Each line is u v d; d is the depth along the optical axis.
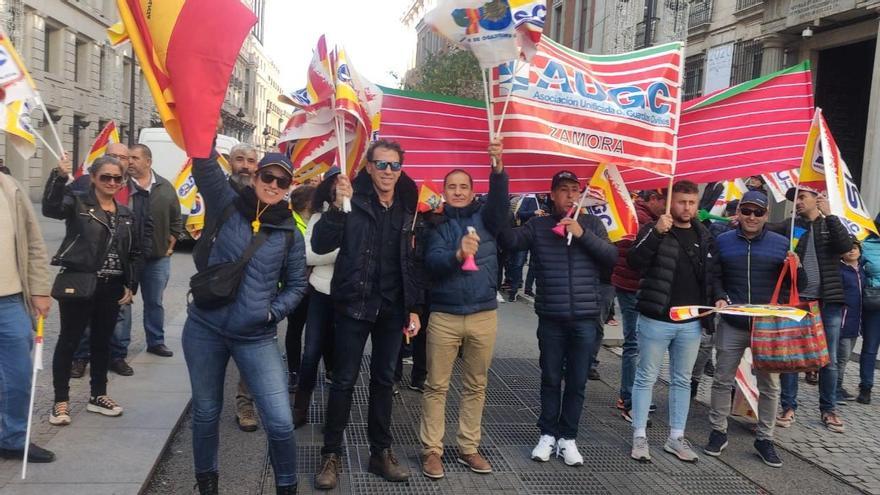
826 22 14.07
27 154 4.18
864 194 12.73
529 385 6.50
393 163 3.94
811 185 5.24
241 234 3.41
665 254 4.74
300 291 3.57
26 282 3.84
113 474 3.86
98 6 32.12
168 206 6.29
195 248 3.54
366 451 4.65
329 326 5.07
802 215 5.75
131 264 4.84
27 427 3.77
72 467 3.92
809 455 5.03
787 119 5.55
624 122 4.97
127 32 3.35
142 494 3.81
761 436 4.86
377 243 4.02
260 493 3.97
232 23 3.39
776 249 4.95
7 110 4.04
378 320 4.11
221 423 5.07
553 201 4.68
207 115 3.35
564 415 4.65
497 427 5.32
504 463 4.60
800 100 5.53
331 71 4.19
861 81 15.29
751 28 16.53
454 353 4.31
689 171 5.74
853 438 5.43
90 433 4.44
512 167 5.32
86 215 4.46
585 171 5.34
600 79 5.08
